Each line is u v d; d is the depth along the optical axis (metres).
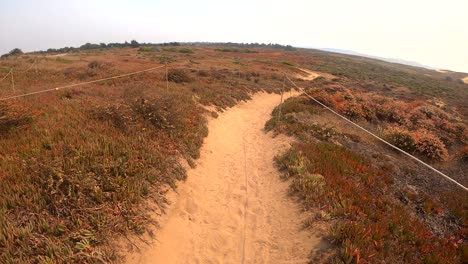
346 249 5.19
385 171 10.80
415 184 10.45
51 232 5.09
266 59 71.88
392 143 14.52
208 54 70.19
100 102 12.38
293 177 8.87
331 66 74.25
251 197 8.43
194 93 18.89
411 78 71.94
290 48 165.25
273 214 7.39
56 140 7.82
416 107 22.58
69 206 5.66
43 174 6.08
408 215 7.50
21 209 5.38
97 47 100.06
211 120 15.29
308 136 13.02
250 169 10.40
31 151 7.06
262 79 36.00
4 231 4.75
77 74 24.61
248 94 25.44
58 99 12.96
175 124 11.60
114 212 5.96
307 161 9.55
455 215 8.62
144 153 8.28
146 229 6.12
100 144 7.98
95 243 5.23
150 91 15.20
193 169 9.49
